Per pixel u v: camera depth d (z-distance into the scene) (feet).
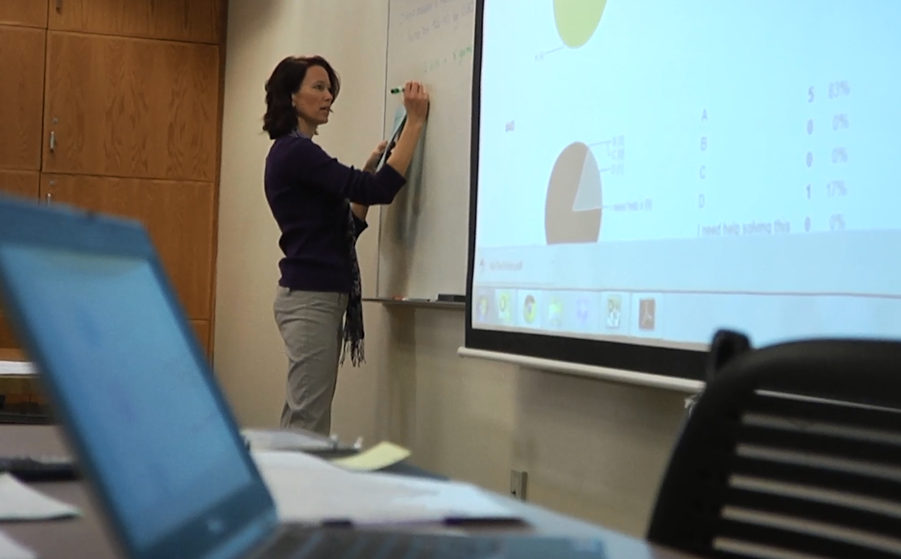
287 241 9.78
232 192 15.78
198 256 16.30
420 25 9.65
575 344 6.64
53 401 1.43
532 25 7.34
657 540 2.61
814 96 4.74
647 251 5.93
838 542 2.43
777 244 4.91
